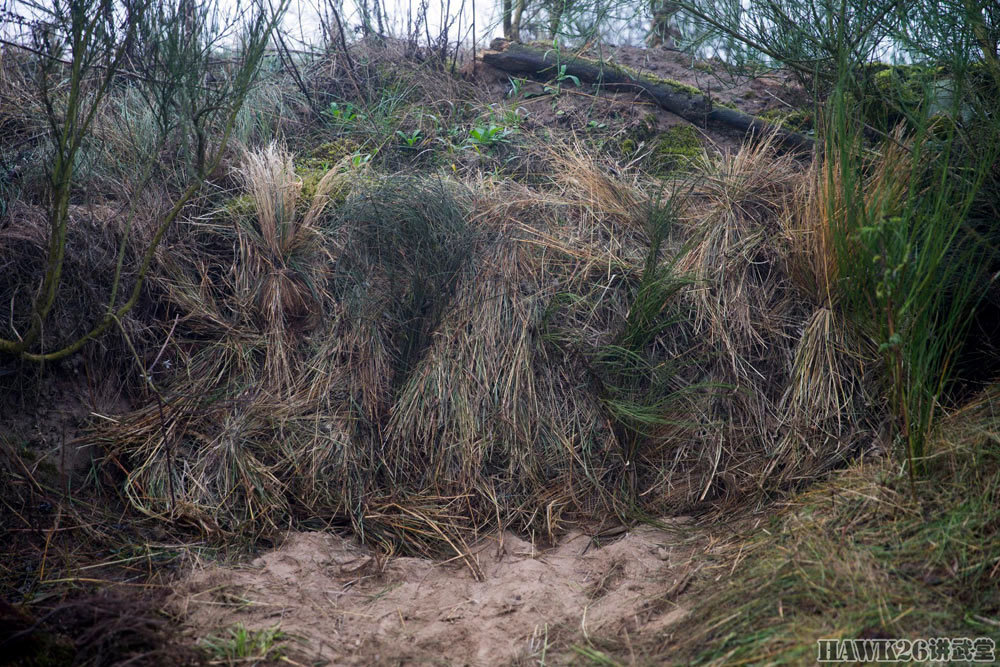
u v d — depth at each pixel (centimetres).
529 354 379
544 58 539
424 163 494
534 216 433
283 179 430
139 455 358
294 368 393
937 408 336
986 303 377
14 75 444
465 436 364
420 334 396
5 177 400
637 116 508
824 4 384
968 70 371
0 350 340
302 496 352
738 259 399
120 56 330
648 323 384
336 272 413
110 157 431
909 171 371
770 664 227
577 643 265
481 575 315
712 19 423
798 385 364
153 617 267
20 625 240
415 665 258
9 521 317
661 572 302
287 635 269
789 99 504
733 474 353
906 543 268
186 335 402
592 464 365
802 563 269
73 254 380
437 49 579
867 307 353
